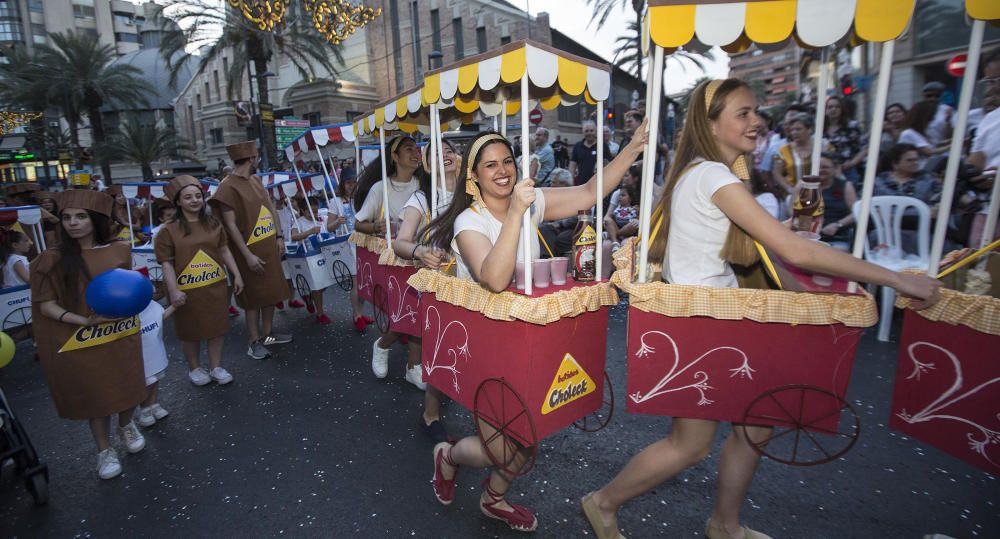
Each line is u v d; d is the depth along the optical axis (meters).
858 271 1.60
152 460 3.35
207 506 2.84
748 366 1.80
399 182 4.03
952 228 4.35
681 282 1.88
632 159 2.26
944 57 7.38
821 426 1.80
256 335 5.03
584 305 2.01
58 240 3.00
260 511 2.77
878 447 3.02
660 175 6.82
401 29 30.55
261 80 19.52
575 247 2.27
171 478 3.13
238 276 4.45
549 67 1.92
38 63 29.03
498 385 2.04
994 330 1.56
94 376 3.03
